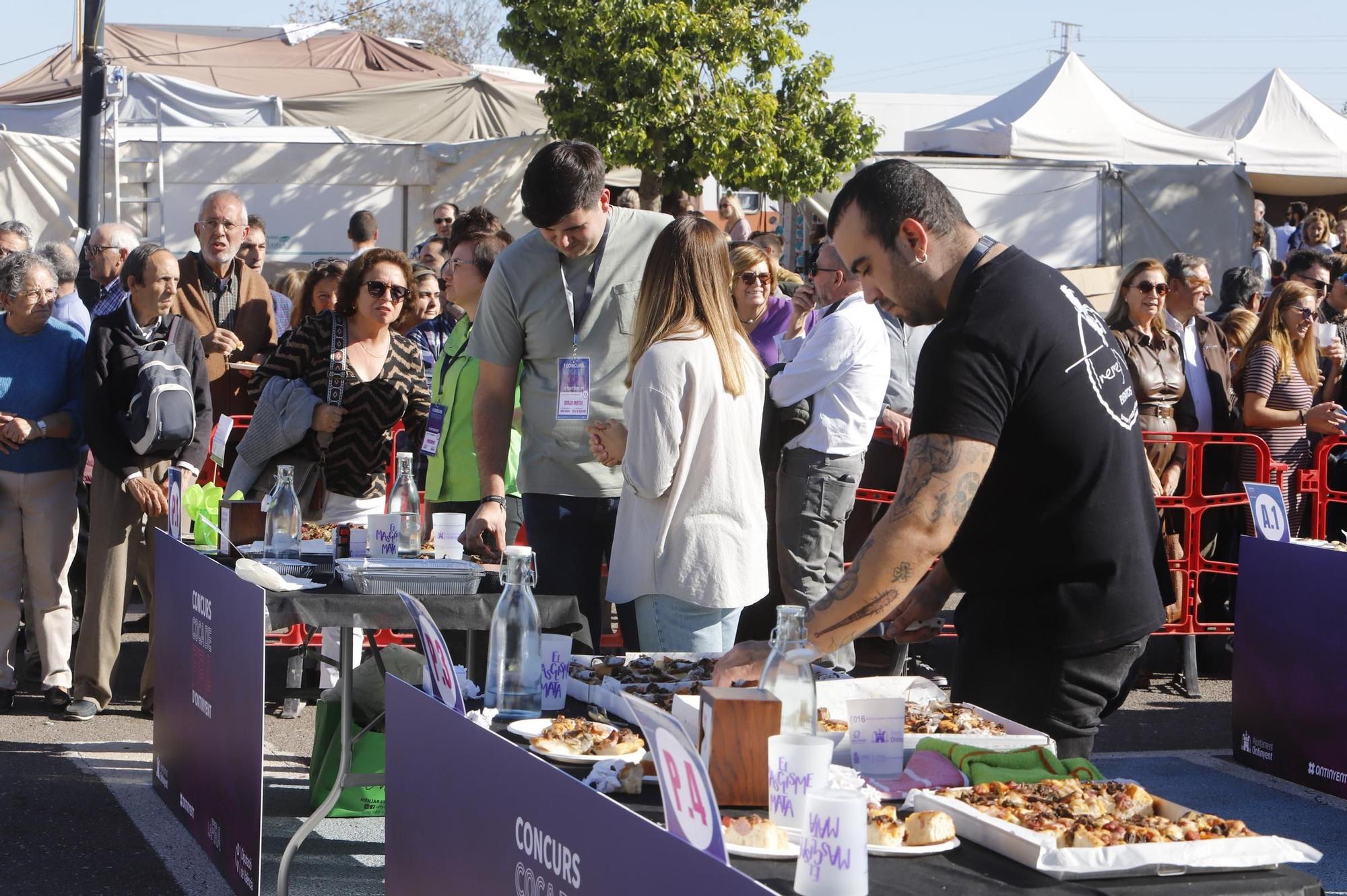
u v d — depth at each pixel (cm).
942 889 185
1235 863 194
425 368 771
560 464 445
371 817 485
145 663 690
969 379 250
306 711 636
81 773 529
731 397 373
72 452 617
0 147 1481
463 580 383
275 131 1599
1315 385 743
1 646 611
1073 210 1720
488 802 230
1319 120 2116
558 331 441
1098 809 209
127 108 1772
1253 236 1692
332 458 544
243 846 386
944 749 245
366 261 547
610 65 1587
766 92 1608
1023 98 1927
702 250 375
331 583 400
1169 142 1889
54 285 607
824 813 180
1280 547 560
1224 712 666
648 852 177
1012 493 264
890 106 2456
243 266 762
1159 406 689
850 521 702
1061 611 268
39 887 414
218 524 482
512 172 1623
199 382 609
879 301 276
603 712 292
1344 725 529
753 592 378
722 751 223
